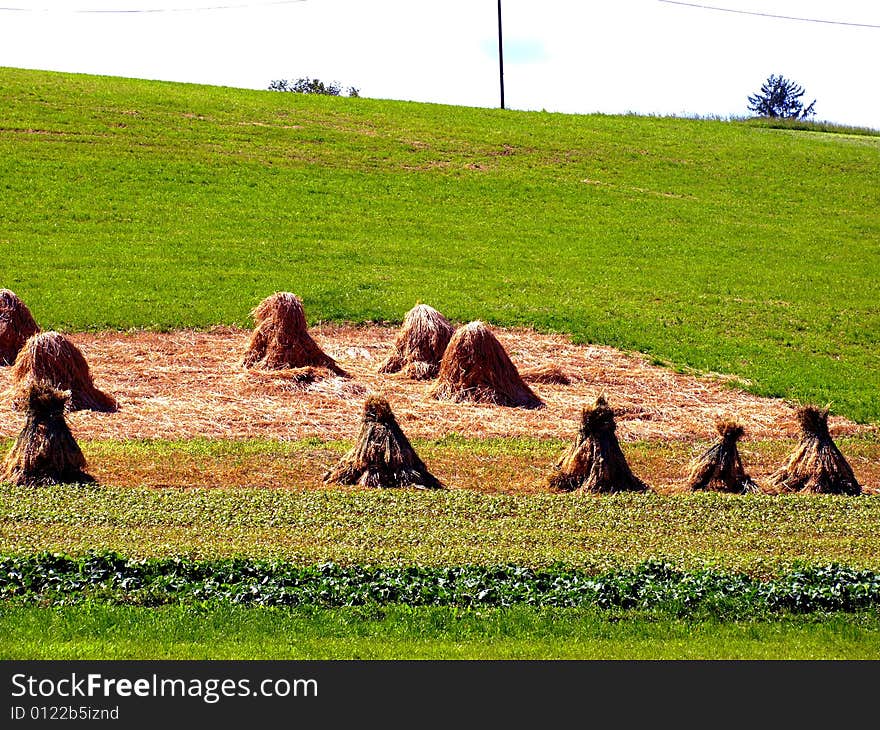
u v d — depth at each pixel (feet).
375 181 600.80
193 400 291.79
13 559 157.69
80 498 196.75
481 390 303.68
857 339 408.26
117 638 133.28
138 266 428.97
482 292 423.64
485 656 130.93
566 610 148.56
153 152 605.73
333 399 298.35
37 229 469.57
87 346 338.34
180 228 488.44
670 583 158.81
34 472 209.36
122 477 216.95
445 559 167.84
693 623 146.00
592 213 578.66
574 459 224.53
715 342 385.29
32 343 276.21
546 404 308.40
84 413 271.90
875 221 612.29
